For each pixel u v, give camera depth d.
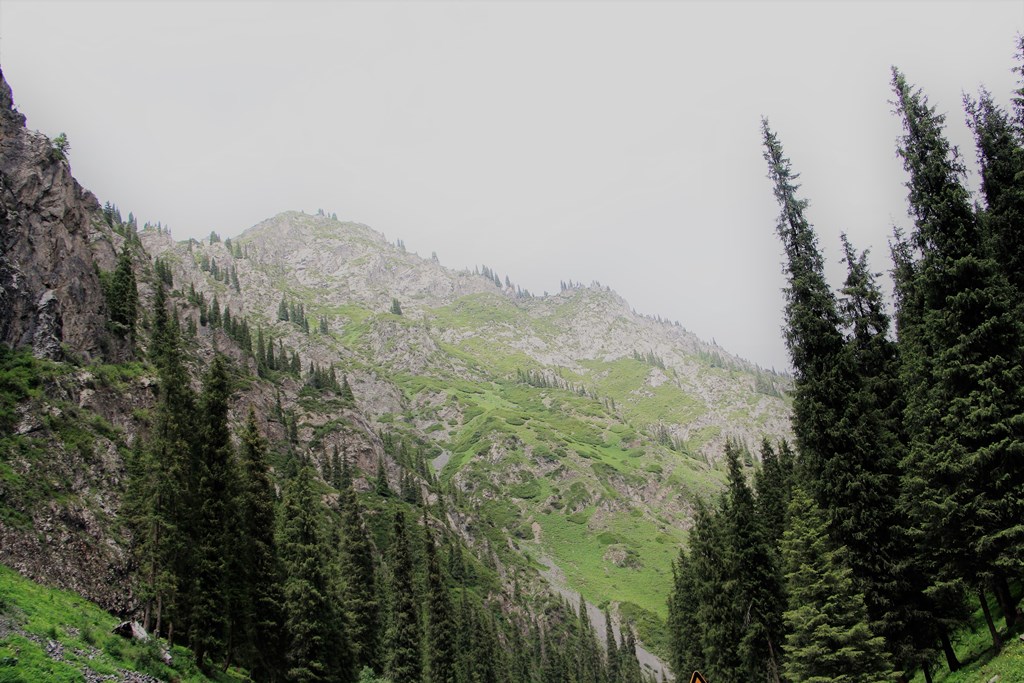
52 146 70.94
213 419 47.41
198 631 42.25
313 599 53.88
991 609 35.81
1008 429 28.41
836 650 32.06
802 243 40.94
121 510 48.59
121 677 28.14
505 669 100.38
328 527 93.06
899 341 44.12
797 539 35.47
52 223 66.75
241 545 47.06
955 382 31.47
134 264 152.50
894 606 33.31
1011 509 28.22
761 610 44.56
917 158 34.12
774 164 42.66
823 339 38.91
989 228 34.62
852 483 34.62
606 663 135.50
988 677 26.98
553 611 163.12
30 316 57.22
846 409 36.56
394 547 66.69
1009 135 34.91
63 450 49.34
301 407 167.12
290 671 50.84
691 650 71.19
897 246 45.03
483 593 145.00
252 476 53.06
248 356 171.25
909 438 37.22
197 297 178.12
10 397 48.78
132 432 60.16
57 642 28.23
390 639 62.19
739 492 48.44
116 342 73.38
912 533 32.41
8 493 41.28
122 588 44.09
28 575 37.47
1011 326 30.11
